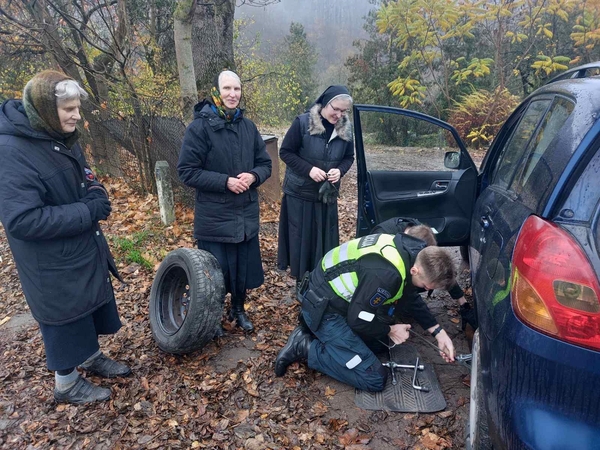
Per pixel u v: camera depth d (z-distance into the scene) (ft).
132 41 25.30
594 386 4.24
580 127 5.05
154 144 20.54
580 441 4.25
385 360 9.39
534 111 8.04
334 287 8.46
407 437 7.38
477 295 6.70
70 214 7.22
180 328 9.12
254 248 10.64
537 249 4.70
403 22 34.91
